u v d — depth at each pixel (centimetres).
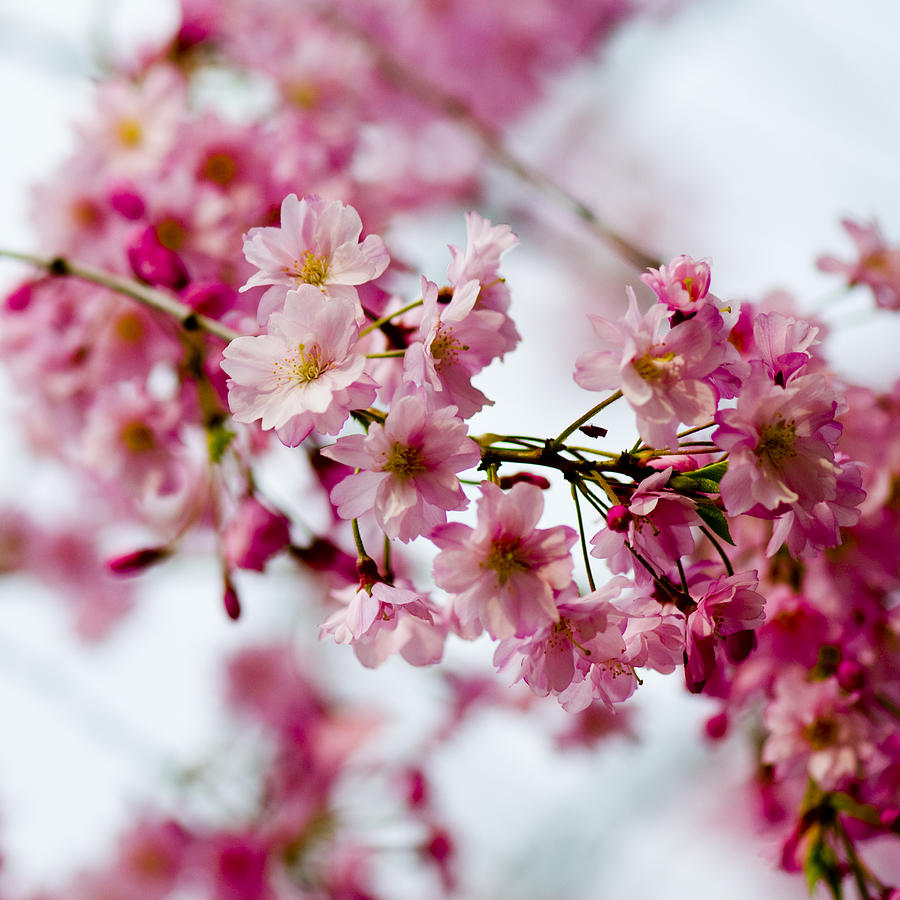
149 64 125
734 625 85
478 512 83
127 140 105
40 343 103
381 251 85
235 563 95
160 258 97
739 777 169
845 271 101
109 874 141
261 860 137
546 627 83
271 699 164
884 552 97
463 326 87
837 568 97
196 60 128
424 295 85
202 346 97
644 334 83
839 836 93
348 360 84
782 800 100
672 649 85
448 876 143
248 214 101
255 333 94
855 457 98
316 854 141
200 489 105
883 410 99
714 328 83
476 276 87
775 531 84
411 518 83
